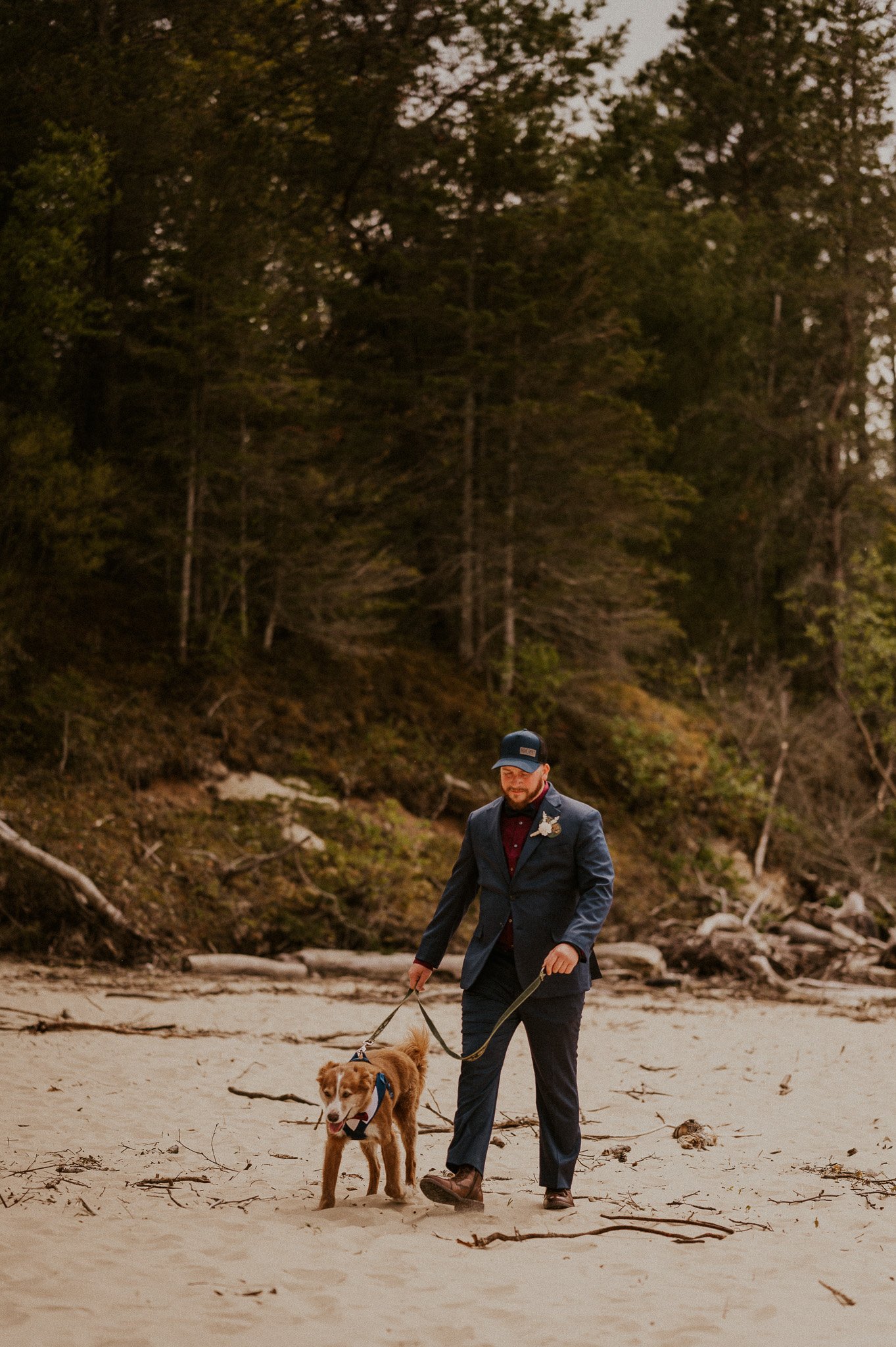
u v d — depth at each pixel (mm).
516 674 25234
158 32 21609
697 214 34188
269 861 19188
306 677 23281
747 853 25328
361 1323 4203
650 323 32219
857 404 31953
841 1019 14555
